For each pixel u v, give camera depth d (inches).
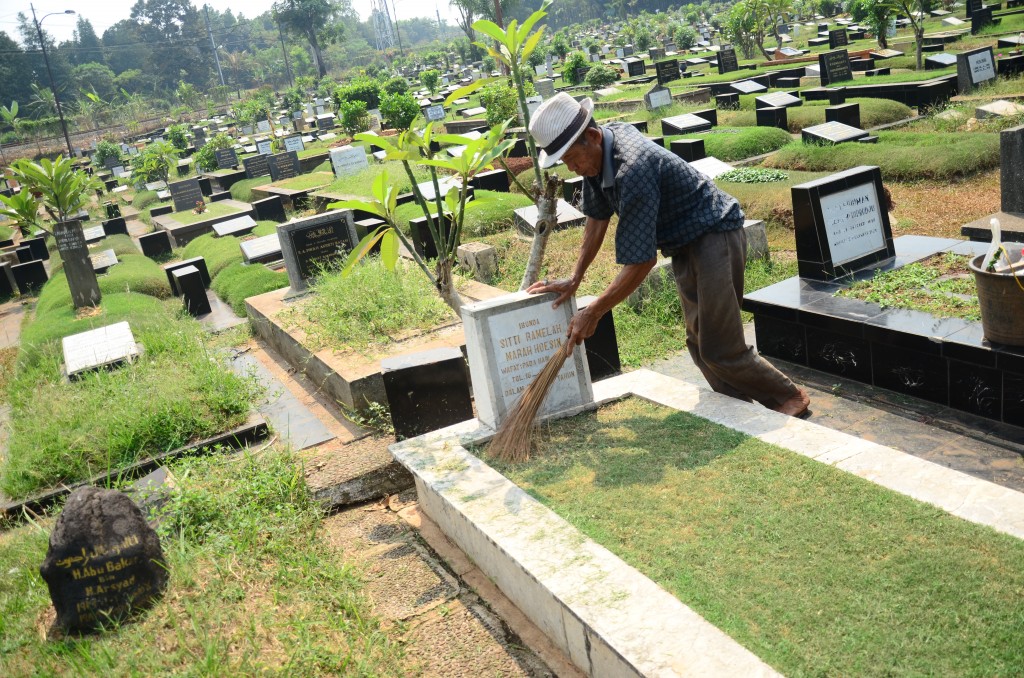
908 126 596.1
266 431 234.2
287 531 172.2
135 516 150.6
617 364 245.8
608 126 162.6
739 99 871.1
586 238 172.2
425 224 430.6
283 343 316.8
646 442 161.3
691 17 2817.4
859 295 226.4
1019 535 113.9
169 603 147.9
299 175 1043.3
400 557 163.3
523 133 776.9
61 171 598.9
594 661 111.7
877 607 104.3
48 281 641.6
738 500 134.4
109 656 131.3
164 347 330.6
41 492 210.5
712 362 179.0
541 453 164.4
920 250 254.2
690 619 105.7
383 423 237.6
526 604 133.6
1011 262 180.5
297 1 3762.3
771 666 96.1
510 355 174.6
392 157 196.1
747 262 330.6
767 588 111.3
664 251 174.9
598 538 130.0
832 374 225.0
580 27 4355.3
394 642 135.6
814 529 123.1
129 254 687.7
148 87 4569.4
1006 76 678.5
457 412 214.5
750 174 469.7
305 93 2945.4
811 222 239.5
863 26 1389.0
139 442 223.0
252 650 131.3
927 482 131.0
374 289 311.6
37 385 325.7
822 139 521.7
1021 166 295.9
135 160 1533.0
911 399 202.5
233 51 5949.8
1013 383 177.9
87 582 144.5
